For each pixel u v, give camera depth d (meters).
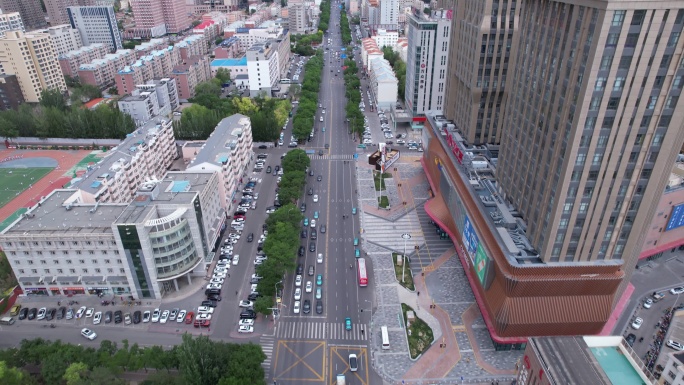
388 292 142.12
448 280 147.12
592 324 114.19
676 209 145.50
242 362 106.12
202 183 155.75
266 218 179.75
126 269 133.50
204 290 143.50
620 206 102.69
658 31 83.56
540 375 84.75
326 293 141.75
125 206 144.62
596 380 79.75
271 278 135.50
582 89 89.12
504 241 116.25
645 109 91.31
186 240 138.38
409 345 122.12
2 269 142.00
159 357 108.19
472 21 163.00
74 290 139.50
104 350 111.19
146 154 198.38
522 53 119.12
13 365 108.56
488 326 121.38
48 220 137.25
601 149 94.94
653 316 132.00
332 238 169.12
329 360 118.50
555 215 102.44
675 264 154.12
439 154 182.00
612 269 108.88
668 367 101.06
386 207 187.62
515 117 125.50
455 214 152.62
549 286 109.44
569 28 94.50
